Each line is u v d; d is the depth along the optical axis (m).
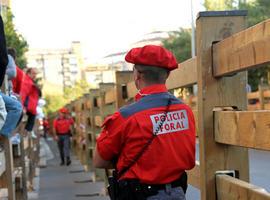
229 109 4.65
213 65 4.71
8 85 7.93
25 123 12.16
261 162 16.38
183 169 3.98
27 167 12.21
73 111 28.84
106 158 4.09
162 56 4.04
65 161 23.61
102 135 4.10
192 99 19.06
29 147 14.17
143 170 3.91
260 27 3.79
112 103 12.08
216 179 4.71
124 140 3.97
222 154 4.75
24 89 11.73
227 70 4.39
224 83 4.74
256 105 23.05
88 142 18.94
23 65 24.17
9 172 7.15
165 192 3.90
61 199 12.72
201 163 4.86
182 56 41.09
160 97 4.05
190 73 5.29
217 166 4.74
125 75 10.38
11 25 21.62
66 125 23.62
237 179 4.45
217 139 4.66
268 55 3.67
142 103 4.02
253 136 3.91
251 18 32.66
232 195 4.34
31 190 14.02
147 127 3.91
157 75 4.08
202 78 4.73
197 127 5.01
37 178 17.47
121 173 4.00
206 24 4.71
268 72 30.36
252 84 31.50
